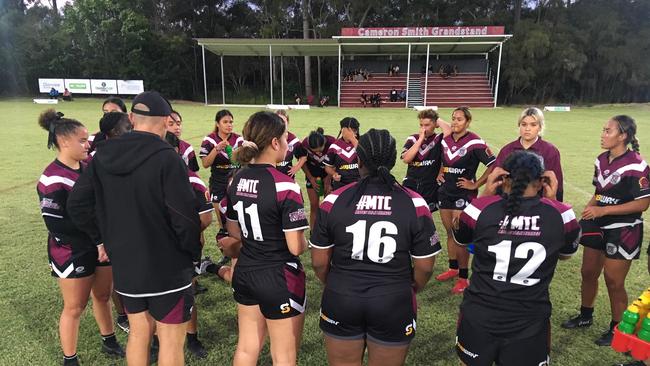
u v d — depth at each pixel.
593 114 24.36
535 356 2.05
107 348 3.18
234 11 40.47
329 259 2.28
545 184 2.17
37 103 27.27
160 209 2.24
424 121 4.36
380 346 2.16
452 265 4.53
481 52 33.31
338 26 36.91
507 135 15.27
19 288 4.19
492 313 2.05
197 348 3.21
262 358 3.16
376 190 2.12
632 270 4.68
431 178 4.57
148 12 36.59
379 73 34.41
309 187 5.30
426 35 26.53
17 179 8.73
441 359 3.16
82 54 34.66
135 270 2.27
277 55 33.19
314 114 22.70
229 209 2.51
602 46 34.78
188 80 37.25
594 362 3.10
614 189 3.19
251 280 2.42
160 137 2.30
